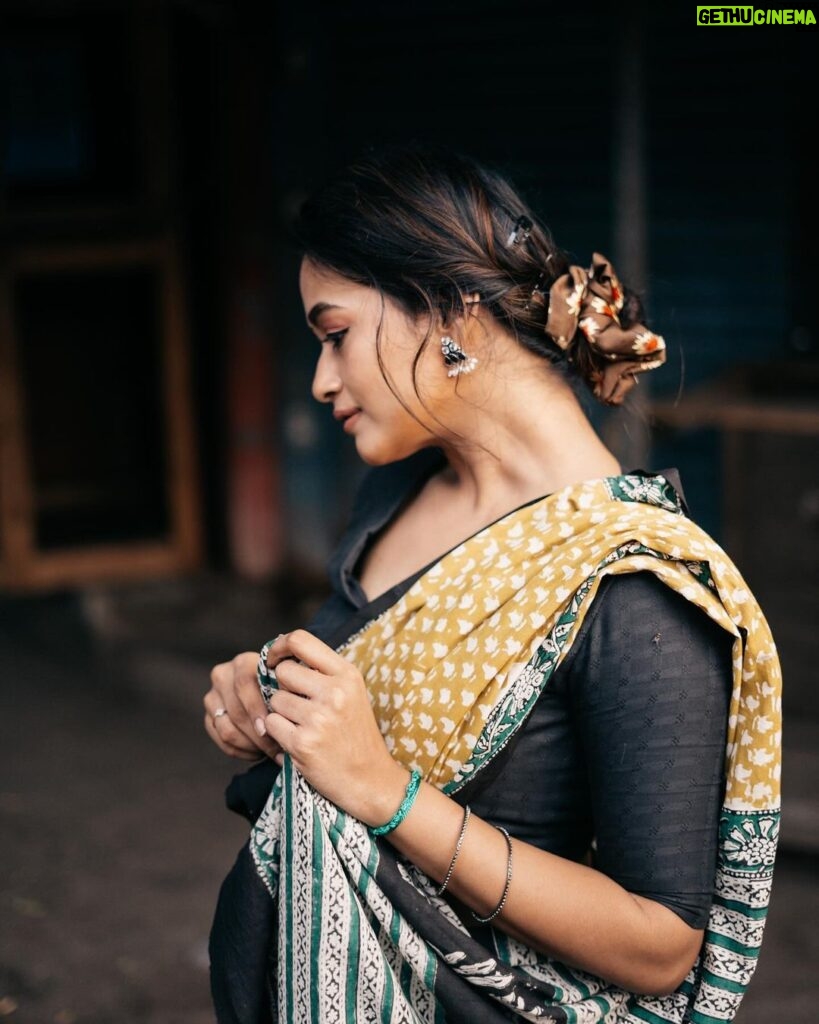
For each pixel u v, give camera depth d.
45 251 5.71
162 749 4.74
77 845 4.00
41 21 5.71
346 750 1.16
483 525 1.33
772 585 4.10
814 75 4.24
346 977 1.20
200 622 5.63
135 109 5.78
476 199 1.28
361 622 1.32
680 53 4.48
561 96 4.76
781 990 3.11
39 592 6.15
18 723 4.97
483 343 1.28
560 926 1.17
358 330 1.27
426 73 5.08
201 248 5.98
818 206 4.32
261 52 5.48
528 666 1.21
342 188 1.29
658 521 1.20
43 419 6.30
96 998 3.17
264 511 5.93
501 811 1.25
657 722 1.17
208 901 3.65
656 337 1.31
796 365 4.21
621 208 4.18
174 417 6.05
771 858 1.22
